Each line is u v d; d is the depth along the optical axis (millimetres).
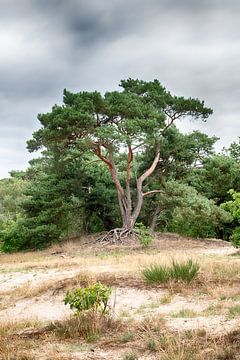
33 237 43750
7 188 65812
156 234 42844
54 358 7883
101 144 38000
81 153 38562
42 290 16188
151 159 44875
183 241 39281
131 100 38500
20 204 45094
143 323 10047
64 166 43750
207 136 44438
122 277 16688
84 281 16141
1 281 21188
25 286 17641
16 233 45500
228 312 10680
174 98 40688
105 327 9875
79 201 44688
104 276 17031
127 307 12727
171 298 13031
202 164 45688
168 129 43375
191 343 8031
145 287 14555
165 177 45688
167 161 44938
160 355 7551
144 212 46812
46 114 37781
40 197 44188
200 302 12258
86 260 27438
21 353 8273
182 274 15000
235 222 44438
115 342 8797
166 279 14938
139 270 18016
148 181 45844
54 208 42844
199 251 32219
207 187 45719
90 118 35500
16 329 11219
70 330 9602
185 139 43469
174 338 8367
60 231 44219
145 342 8516
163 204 41969
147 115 38844
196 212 40250
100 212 47219
